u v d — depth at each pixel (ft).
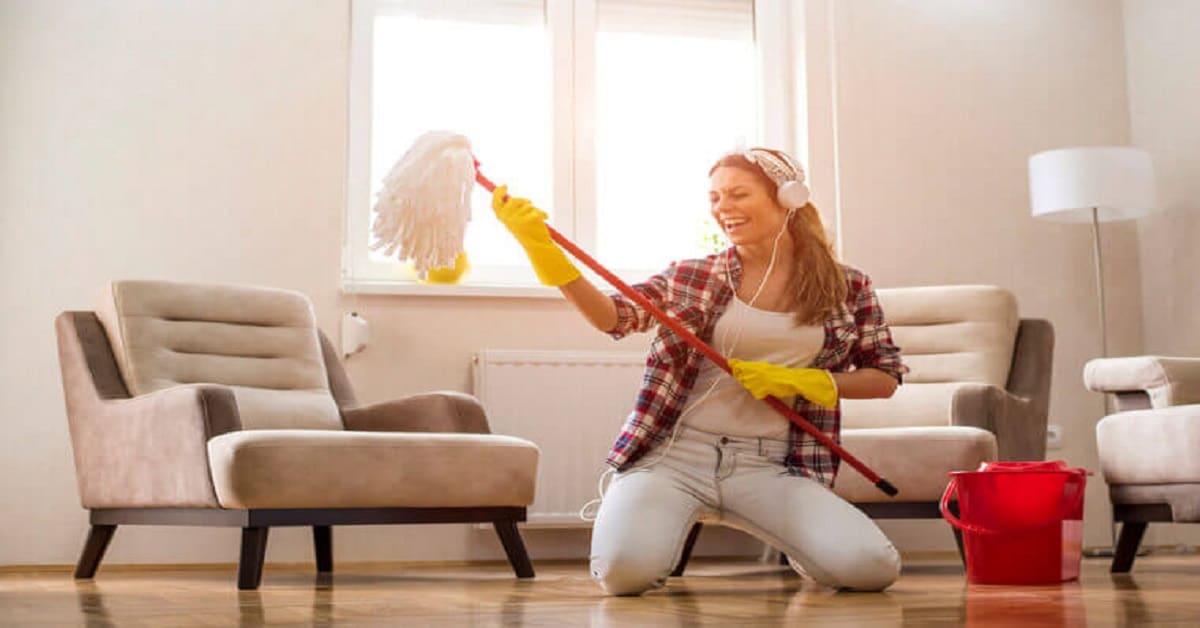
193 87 13.75
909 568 11.29
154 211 13.51
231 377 11.54
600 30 15.40
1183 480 9.85
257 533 8.95
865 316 8.21
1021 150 15.93
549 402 13.73
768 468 7.79
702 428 7.82
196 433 9.33
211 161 13.69
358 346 13.50
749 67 15.79
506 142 14.99
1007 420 11.37
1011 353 13.17
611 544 7.32
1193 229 15.52
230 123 13.78
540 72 15.16
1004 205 15.75
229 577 11.15
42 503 12.90
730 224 7.94
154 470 9.85
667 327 7.87
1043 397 12.49
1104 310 14.64
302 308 12.35
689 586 8.60
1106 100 16.43
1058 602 6.52
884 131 15.46
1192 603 6.41
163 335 11.34
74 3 13.58
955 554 14.66
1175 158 15.81
